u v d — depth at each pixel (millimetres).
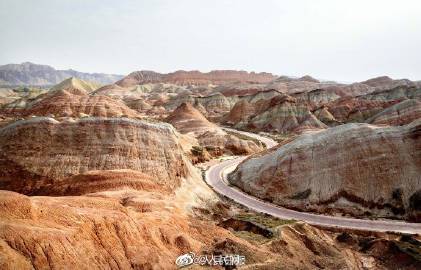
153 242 29891
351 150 58250
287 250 36094
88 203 31922
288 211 54438
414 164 54531
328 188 56031
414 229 46812
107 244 26984
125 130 56938
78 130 55969
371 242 41438
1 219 23453
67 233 25172
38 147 53719
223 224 43656
